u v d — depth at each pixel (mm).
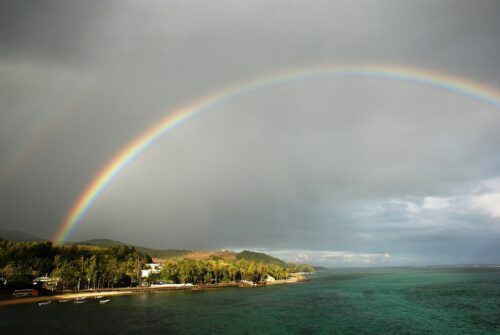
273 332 98938
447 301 168000
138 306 150125
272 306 152625
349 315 128250
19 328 103250
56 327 104438
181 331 99625
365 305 156375
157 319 118188
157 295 197375
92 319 117562
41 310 137750
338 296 196250
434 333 98750
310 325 109000
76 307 145875
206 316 124812
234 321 115125
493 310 138500
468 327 106312
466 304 156625
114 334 95750
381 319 119875
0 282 179875
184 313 131250
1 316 123438
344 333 98375
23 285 185375
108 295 194750
